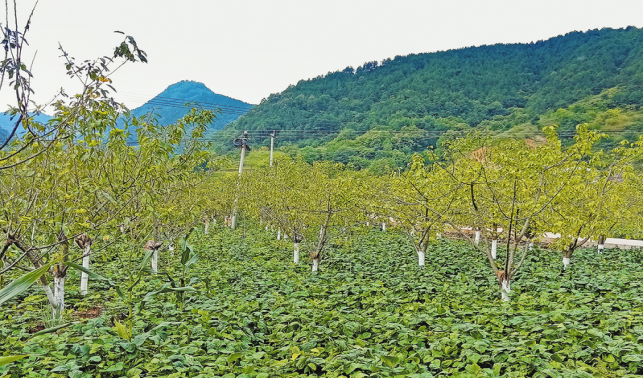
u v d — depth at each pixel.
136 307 8.91
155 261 13.58
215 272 14.06
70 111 5.69
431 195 13.52
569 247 15.76
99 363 6.20
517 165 9.87
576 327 7.34
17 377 5.64
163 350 6.60
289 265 16.09
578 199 13.77
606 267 15.68
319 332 7.58
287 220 17.02
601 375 5.67
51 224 7.28
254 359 6.50
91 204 7.57
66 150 7.29
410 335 7.50
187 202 13.69
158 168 8.01
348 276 13.77
